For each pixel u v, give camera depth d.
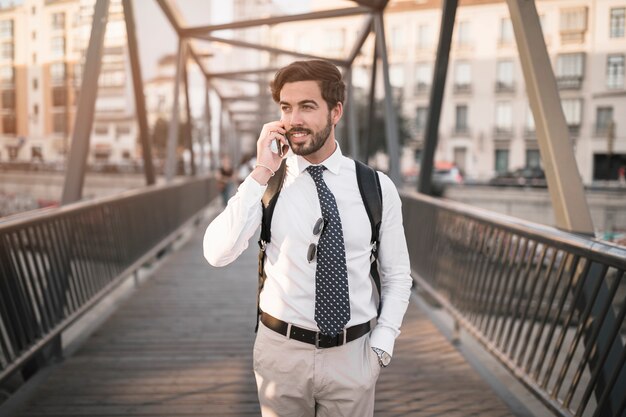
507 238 3.20
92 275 4.12
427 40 31.42
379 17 7.56
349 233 1.46
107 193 11.31
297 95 1.38
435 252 4.77
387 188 1.53
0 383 2.51
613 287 2.01
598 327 2.10
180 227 8.78
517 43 2.88
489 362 3.69
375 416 2.77
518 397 3.10
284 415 1.52
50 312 3.27
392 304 1.54
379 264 1.59
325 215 1.42
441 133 31.22
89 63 4.38
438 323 4.47
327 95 1.38
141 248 5.90
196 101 21.64
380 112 26.81
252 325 4.34
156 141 15.09
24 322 2.91
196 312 4.73
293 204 1.45
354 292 1.47
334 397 1.49
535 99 2.79
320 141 1.39
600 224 4.39
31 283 3.06
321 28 30.72
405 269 1.56
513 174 21.72
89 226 4.11
